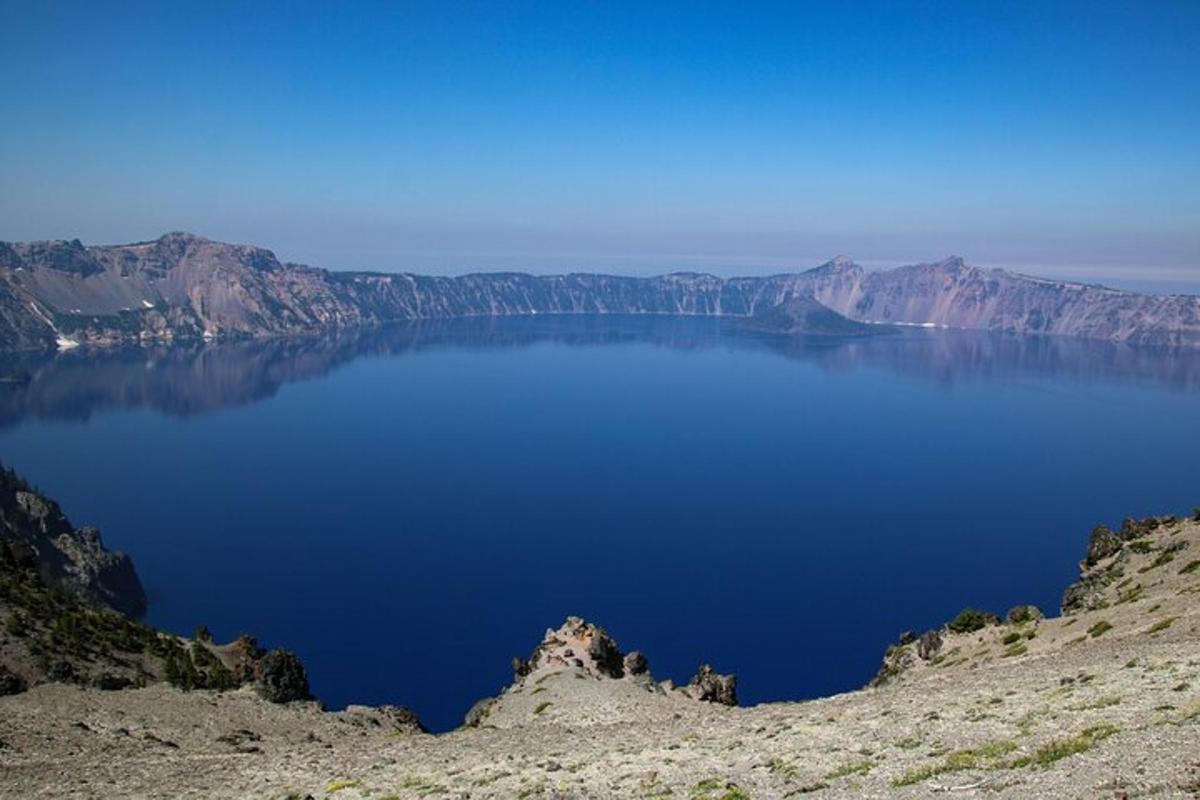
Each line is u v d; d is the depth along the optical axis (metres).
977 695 53.78
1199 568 90.44
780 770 42.22
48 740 78.69
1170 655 53.06
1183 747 31.25
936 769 36.03
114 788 60.28
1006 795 30.41
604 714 103.06
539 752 61.56
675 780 44.03
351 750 76.00
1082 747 34.12
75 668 110.81
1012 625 107.56
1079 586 111.62
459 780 52.28
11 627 116.75
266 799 52.81
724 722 67.50
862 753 42.44
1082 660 64.94
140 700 100.75
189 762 72.31
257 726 96.38
